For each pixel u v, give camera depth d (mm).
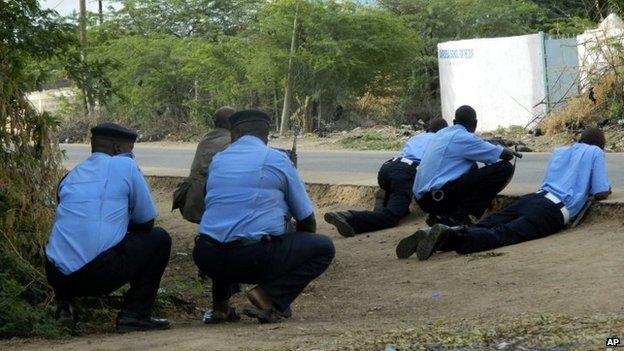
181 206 11227
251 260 8258
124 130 8523
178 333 8078
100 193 8227
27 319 8336
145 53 39969
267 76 38000
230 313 8984
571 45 29281
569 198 11703
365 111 39125
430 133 14742
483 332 6848
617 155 20578
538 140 26406
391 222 14141
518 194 13398
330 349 6785
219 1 46156
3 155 10352
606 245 10609
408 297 9672
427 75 40250
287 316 8562
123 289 9539
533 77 31516
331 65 36656
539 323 6973
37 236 9914
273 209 8328
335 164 21938
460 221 12695
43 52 11367
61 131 38594
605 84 26312
